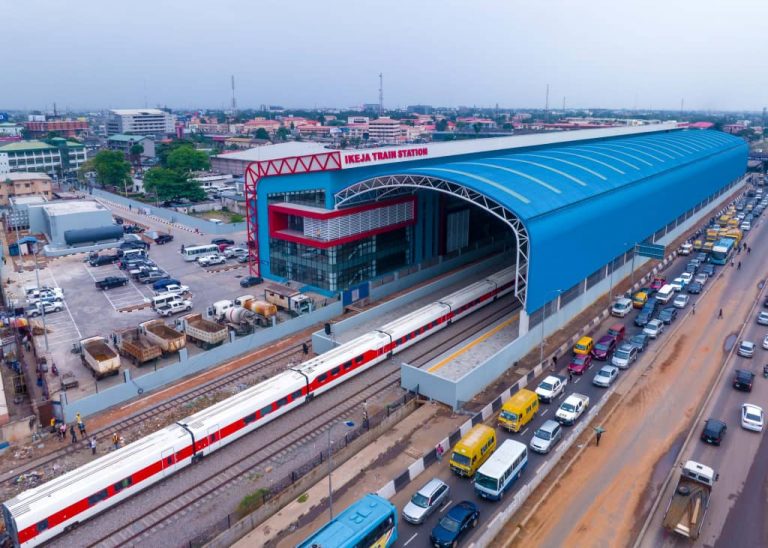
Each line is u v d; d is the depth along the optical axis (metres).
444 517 29.52
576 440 38.06
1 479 35.72
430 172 56.31
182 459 35.78
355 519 27.44
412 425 40.81
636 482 33.72
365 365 48.94
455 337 56.16
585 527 30.06
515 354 50.22
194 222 110.69
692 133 145.12
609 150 88.62
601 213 62.78
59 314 63.88
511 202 50.38
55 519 30.00
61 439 40.22
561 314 57.78
